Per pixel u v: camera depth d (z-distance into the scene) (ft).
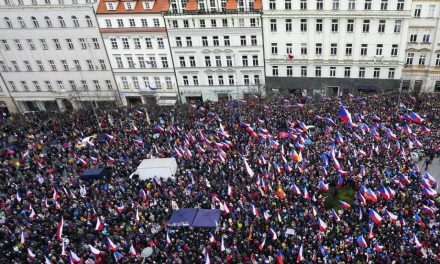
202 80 265.54
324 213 155.74
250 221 153.07
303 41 239.09
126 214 164.25
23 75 284.41
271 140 194.49
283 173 177.78
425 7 216.54
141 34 252.01
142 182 183.62
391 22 221.46
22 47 271.90
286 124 215.92
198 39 249.14
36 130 248.11
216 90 267.59
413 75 240.94
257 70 255.09
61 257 145.69
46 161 211.61
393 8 216.54
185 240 148.56
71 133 237.45
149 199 171.63
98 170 194.29
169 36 250.16
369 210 149.69
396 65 234.79
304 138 200.85
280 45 243.81
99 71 272.72
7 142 242.58
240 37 244.63
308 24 232.53
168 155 203.21
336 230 146.30
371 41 230.68
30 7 253.24
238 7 237.04
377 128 201.36
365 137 196.03
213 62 257.14
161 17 245.04
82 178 193.06
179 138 215.92
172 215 159.33
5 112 301.84
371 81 244.83
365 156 182.50
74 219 165.58
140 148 211.20
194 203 167.43
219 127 221.87
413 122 204.85
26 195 181.47
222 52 251.60
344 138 196.65
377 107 223.51
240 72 257.96
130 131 228.43
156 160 191.01
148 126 234.79
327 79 249.55
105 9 250.37
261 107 237.45
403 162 178.40
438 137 195.11
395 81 240.73
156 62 262.88
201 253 142.31
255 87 259.39
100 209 166.91
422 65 236.22
